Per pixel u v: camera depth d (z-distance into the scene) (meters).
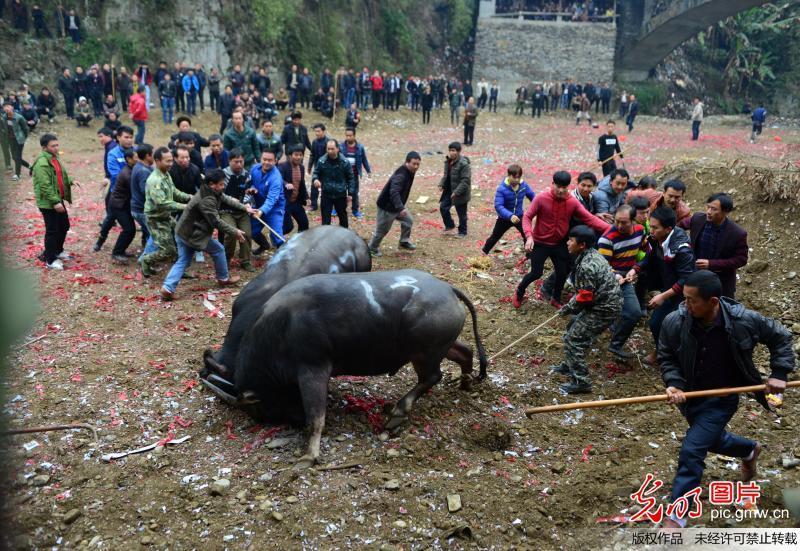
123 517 4.51
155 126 22.89
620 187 8.30
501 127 29.20
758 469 5.07
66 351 6.78
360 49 34.38
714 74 43.97
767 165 9.90
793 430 5.61
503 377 6.68
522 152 22.09
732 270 6.34
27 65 23.56
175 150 9.50
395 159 20.06
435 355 5.49
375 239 10.12
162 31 26.41
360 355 5.29
